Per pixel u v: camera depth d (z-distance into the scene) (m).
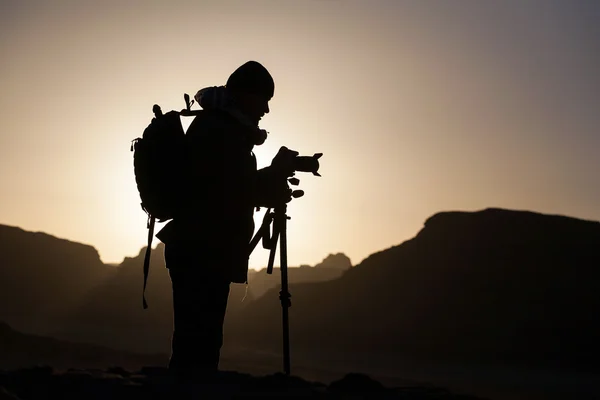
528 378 128.50
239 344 178.00
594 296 161.38
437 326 164.50
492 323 159.88
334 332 171.88
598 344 145.25
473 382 124.19
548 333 152.25
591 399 109.12
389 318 173.50
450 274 181.12
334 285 194.00
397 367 144.62
